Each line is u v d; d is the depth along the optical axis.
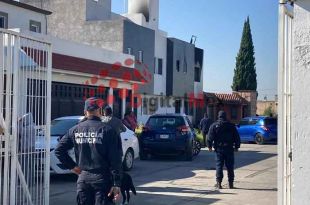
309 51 4.52
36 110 7.77
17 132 7.41
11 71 7.32
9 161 7.30
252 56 60.94
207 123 22.55
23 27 26.19
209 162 17.47
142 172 14.48
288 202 5.13
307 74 4.52
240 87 60.72
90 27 34.25
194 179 13.01
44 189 7.89
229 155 11.58
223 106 47.25
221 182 11.99
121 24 33.06
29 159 7.65
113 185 5.62
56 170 11.95
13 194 7.28
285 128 5.12
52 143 12.05
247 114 48.66
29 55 7.59
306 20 4.54
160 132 17.94
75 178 13.09
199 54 44.91
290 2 4.80
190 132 18.09
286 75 5.14
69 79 22.73
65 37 35.09
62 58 22.00
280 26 5.09
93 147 5.68
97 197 5.63
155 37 37.34
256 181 12.74
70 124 13.34
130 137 14.88
